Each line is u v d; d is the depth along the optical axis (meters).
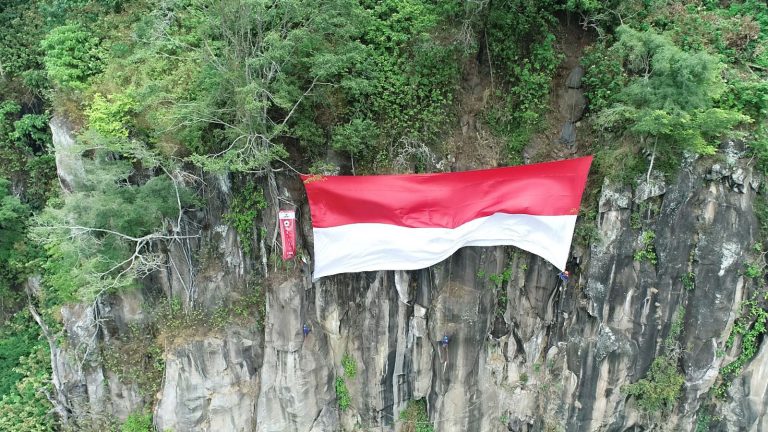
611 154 19.39
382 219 19.78
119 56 21.05
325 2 16.84
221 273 21.59
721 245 19.22
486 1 18.27
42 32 24.08
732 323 20.12
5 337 24.97
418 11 19.84
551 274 21.06
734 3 21.20
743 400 21.03
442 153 20.25
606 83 19.75
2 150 24.61
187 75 19.23
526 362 22.45
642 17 20.16
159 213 19.73
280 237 20.61
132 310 22.05
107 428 22.66
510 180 19.41
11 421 22.77
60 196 23.12
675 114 17.14
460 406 22.25
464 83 20.59
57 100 21.02
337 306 21.41
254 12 16.33
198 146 19.88
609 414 21.56
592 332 20.78
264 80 17.55
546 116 20.83
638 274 19.84
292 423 22.00
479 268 20.72
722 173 18.83
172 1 19.78
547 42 19.91
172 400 21.53
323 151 20.03
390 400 22.66
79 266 19.81
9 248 24.39
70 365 22.44
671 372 20.48
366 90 18.66
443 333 21.09
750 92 18.88
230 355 21.45
